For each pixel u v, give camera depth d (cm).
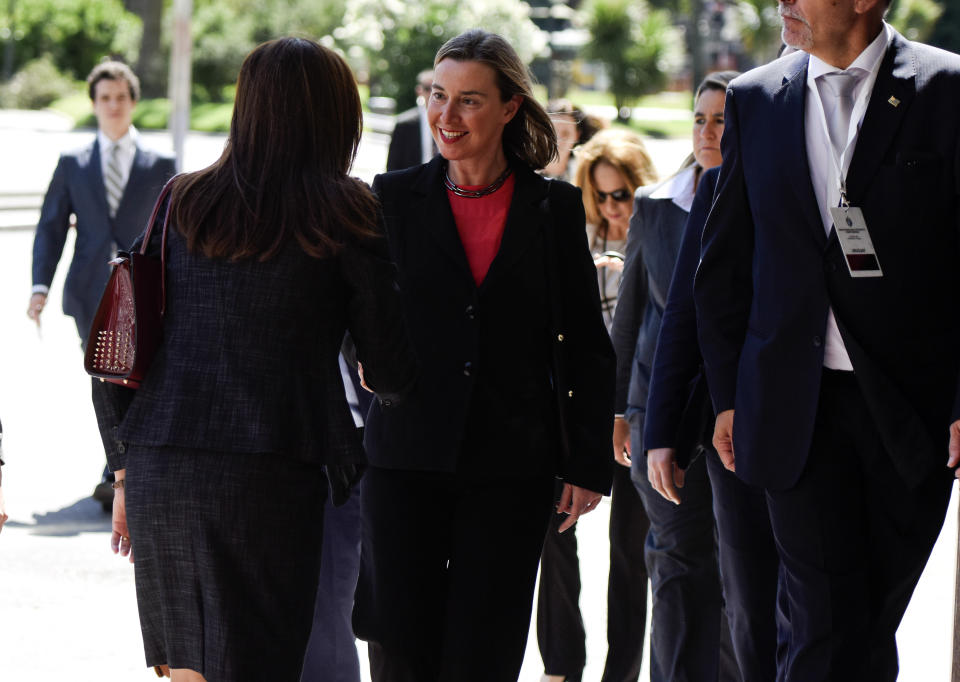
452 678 397
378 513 408
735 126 390
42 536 744
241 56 5384
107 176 850
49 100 5222
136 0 6081
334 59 352
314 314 342
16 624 609
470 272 408
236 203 339
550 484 414
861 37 367
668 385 438
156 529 337
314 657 487
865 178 366
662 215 502
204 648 337
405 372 362
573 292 418
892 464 376
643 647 541
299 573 341
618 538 538
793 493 383
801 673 384
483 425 405
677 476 440
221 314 337
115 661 570
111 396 351
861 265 364
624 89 5478
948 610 666
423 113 1137
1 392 1098
